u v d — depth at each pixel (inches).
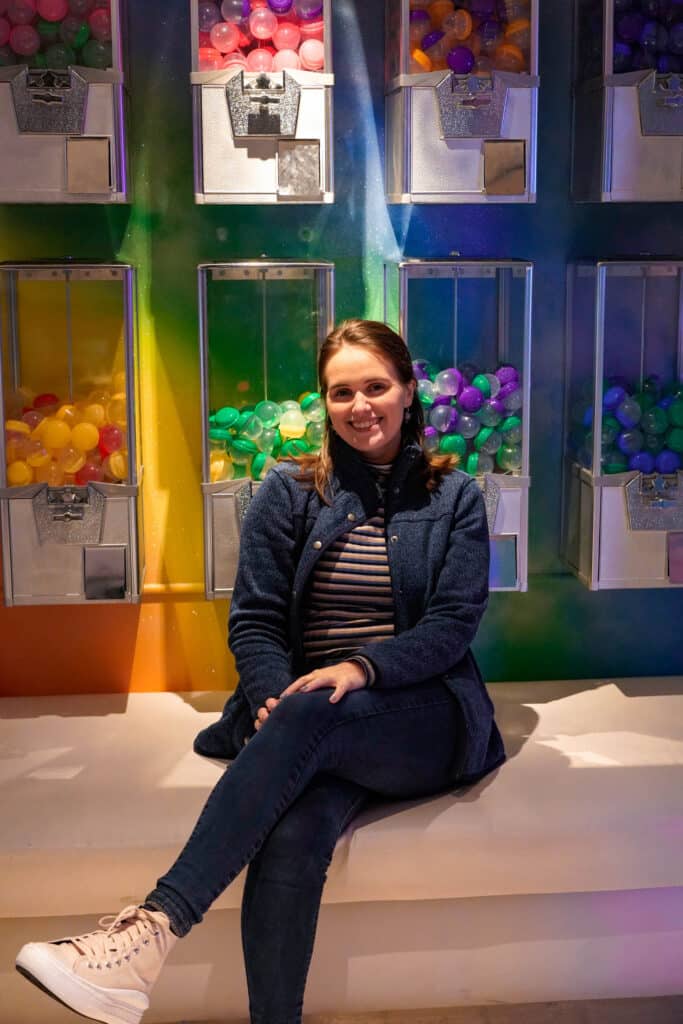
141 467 100.7
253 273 94.9
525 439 97.2
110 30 89.7
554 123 101.7
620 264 95.9
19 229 100.0
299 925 71.4
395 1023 79.5
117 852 78.1
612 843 79.5
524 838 78.7
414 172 92.7
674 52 92.9
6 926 79.7
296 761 73.0
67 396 96.2
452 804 81.6
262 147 91.2
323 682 76.7
